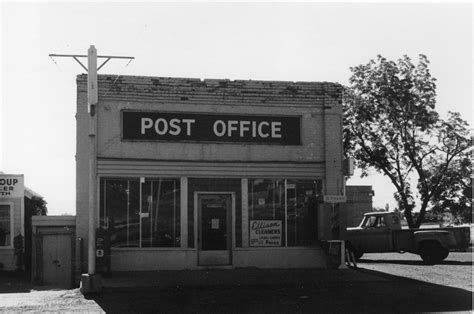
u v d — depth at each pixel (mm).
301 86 20328
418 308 13086
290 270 19094
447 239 24422
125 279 17219
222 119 19797
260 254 19625
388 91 34938
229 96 19859
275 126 20109
